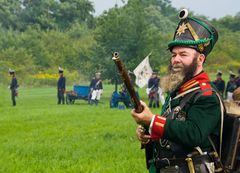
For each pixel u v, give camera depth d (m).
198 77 4.56
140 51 39.81
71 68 70.81
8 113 24.64
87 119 20.64
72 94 34.41
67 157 11.55
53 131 16.55
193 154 4.48
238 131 4.53
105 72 40.28
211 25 4.68
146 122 4.39
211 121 4.37
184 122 4.36
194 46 4.56
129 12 40.47
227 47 69.88
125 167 10.00
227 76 61.12
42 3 102.56
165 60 39.62
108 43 40.25
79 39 82.50
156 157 4.70
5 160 11.08
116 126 17.78
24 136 15.45
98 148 12.54
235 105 4.89
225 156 4.57
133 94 4.36
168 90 4.69
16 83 33.09
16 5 101.50
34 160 11.09
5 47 74.88
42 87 65.06
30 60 70.44
